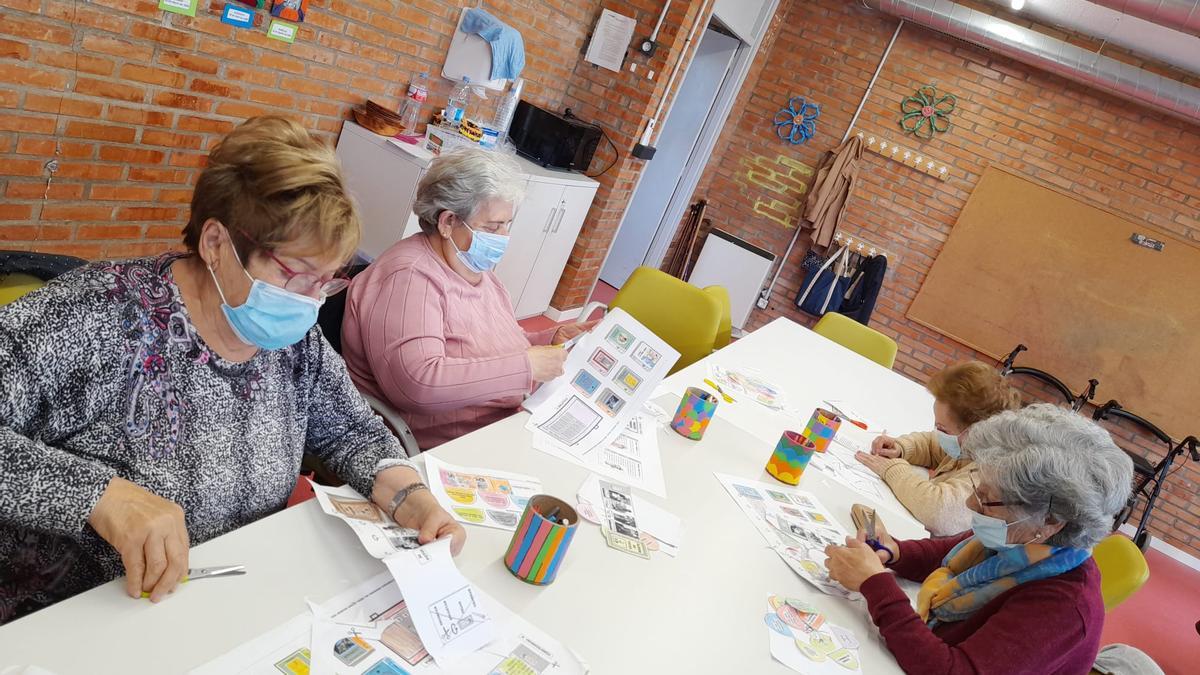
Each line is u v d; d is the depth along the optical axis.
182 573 1.05
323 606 1.13
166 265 1.15
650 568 1.52
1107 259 6.41
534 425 1.91
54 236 2.82
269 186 1.06
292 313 1.14
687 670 1.28
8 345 0.99
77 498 1.00
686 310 3.49
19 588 1.13
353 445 1.46
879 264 6.93
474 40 4.06
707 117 6.95
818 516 2.00
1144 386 6.37
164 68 2.86
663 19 5.09
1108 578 2.32
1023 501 1.50
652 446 2.05
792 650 1.43
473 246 2.09
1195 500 6.27
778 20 6.95
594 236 5.46
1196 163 6.16
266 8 3.10
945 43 6.70
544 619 1.27
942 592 1.65
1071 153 6.46
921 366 7.05
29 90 2.52
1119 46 5.91
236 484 1.26
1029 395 6.70
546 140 4.82
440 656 1.10
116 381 1.09
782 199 7.33
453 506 1.45
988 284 6.73
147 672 0.94
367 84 3.80
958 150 6.75
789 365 3.42
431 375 1.96
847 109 7.03
